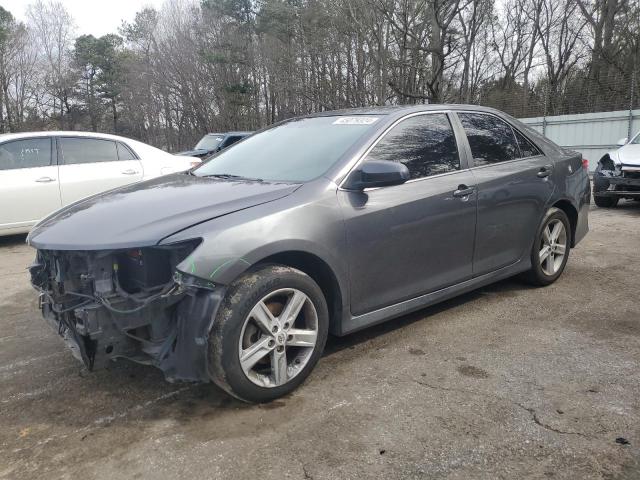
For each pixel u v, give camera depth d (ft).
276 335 9.66
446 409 9.43
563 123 61.11
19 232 23.99
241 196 10.30
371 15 43.27
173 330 9.06
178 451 8.45
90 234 9.30
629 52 86.33
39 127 163.94
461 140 13.50
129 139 27.09
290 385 9.95
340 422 9.12
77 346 9.37
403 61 42.65
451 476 7.67
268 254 9.45
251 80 117.29
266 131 14.83
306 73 76.43
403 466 7.92
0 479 7.91
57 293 10.00
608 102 59.88
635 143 32.53
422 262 12.17
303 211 10.13
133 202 10.61
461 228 12.85
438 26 37.99
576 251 20.90
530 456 8.05
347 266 10.74
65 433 9.07
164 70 127.34
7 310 15.76
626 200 35.96
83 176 25.02
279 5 91.40
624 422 8.84
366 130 12.03
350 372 10.94
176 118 137.80
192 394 10.28
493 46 111.14
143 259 9.14
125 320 8.82
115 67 171.83
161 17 132.16
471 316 13.92
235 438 8.75
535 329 12.98
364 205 11.00
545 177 15.25
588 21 99.25
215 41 119.44
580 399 9.62
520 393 9.91
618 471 7.66
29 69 160.56
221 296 9.00
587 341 12.19
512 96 66.85
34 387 10.76
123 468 8.08
